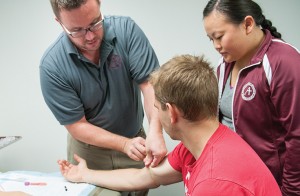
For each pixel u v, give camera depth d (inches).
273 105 42.1
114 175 48.4
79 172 50.1
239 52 41.9
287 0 67.7
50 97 51.8
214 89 32.7
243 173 29.1
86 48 47.4
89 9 42.1
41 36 78.7
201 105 31.7
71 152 65.4
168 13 72.7
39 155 88.5
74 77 50.6
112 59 51.7
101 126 57.2
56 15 44.2
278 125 43.8
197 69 32.4
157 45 75.5
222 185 28.2
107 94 54.2
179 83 31.6
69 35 46.3
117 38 51.9
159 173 44.7
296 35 69.8
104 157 60.7
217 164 29.8
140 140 49.7
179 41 74.2
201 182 29.3
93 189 47.2
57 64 50.1
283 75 39.1
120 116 57.0
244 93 43.6
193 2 70.8
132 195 57.9
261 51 41.8
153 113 49.8
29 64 81.2
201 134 33.2
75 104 52.0
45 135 86.2
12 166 90.6
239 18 39.6
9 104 85.6
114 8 75.1
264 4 69.1
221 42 41.1
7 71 82.9
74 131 53.7
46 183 48.9
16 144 88.6
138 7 73.9
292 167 42.8
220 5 39.8
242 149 31.5
